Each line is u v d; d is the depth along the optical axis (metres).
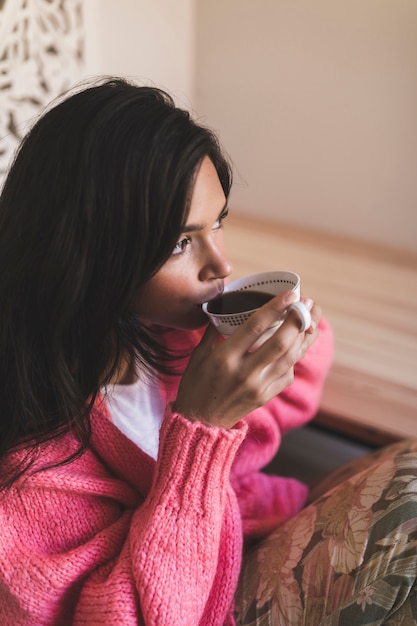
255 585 0.80
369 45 1.48
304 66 1.59
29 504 0.72
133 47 1.56
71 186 0.58
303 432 1.36
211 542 0.68
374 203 1.65
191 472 0.67
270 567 0.81
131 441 0.76
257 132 1.75
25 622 0.71
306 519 0.82
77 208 0.58
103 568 0.72
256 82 1.69
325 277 1.48
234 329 0.62
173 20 1.65
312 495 1.04
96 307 0.63
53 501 0.72
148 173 0.56
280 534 0.85
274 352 0.58
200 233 0.60
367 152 1.60
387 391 1.09
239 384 0.61
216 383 0.62
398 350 1.20
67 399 0.68
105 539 0.72
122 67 1.55
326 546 0.75
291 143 1.71
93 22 1.40
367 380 1.12
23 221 0.62
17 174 0.64
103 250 0.59
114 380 0.75
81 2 1.35
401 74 1.47
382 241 1.68
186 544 0.67
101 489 0.74
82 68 1.42
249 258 1.58
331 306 1.36
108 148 0.56
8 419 0.72
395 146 1.55
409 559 0.66
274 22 1.59
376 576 0.67
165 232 0.57
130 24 1.52
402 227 1.63
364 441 1.06
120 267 0.59
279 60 1.62
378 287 1.44
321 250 1.63
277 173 1.77
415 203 1.58
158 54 1.65
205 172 0.59
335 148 1.64
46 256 0.61
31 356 0.68
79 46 1.39
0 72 1.22
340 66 1.54
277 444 0.95
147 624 0.65
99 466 0.78
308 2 1.51
